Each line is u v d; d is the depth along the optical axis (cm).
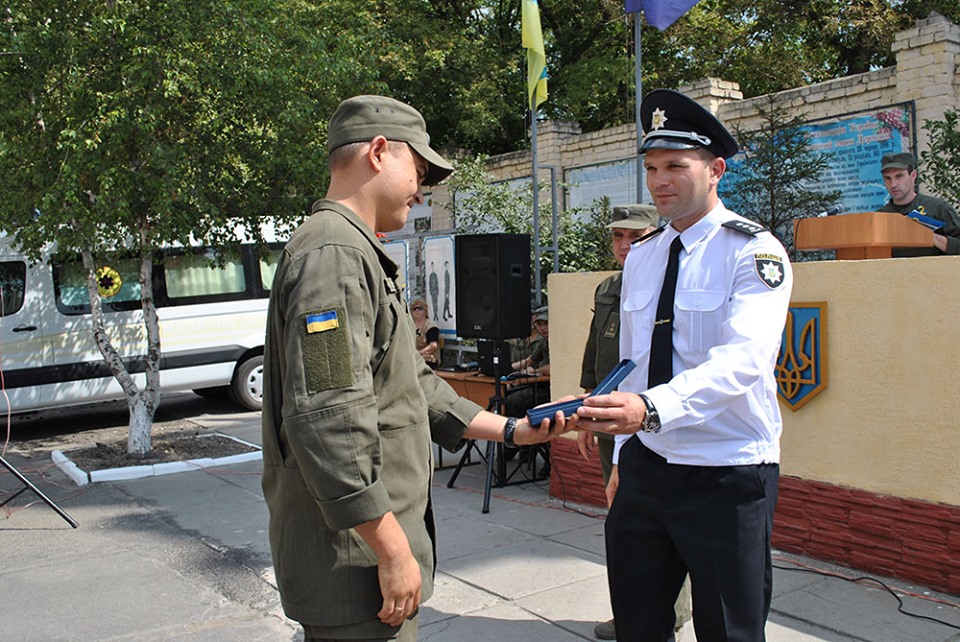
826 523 416
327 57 779
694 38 1540
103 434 955
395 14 1460
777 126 751
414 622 206
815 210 736
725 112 933
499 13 1639
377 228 220
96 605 423
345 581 194
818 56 1590
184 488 665
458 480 644
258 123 750
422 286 880
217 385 1038
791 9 1394
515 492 600
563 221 1003
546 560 453
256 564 478
